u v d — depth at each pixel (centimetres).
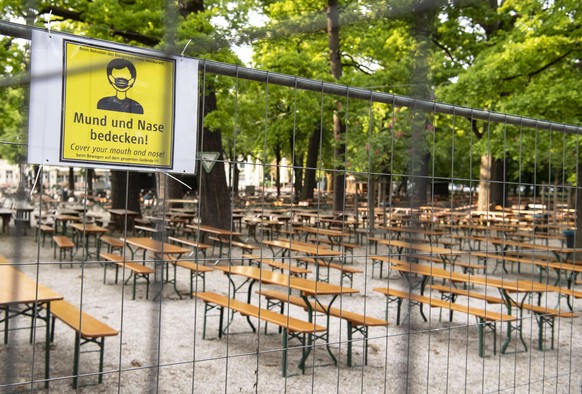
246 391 431
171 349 528
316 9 1457
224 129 1186
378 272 1028
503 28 1602
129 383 432
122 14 1093
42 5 1015
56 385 419
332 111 1432
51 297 381
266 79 302
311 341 484
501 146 1250
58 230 1411
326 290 497
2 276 459
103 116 241
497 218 1523
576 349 614
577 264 850
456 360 544
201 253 1061
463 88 1259
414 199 333
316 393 431
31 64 226
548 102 1112
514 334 671
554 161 1298
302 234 1298
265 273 602
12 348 255
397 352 546
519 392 461
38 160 228
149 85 253
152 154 254
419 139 328
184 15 1134
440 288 657
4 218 1294
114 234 1278
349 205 1414
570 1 1073
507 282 634
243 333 602
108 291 767
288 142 2162
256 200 1368
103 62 240
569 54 1190
